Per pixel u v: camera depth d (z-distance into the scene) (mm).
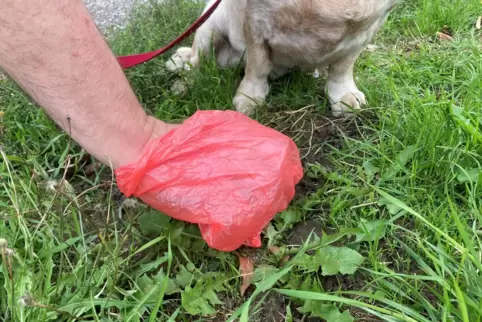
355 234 354
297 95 497
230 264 329
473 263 322
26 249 313
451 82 532
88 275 318
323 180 413
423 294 322
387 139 446
